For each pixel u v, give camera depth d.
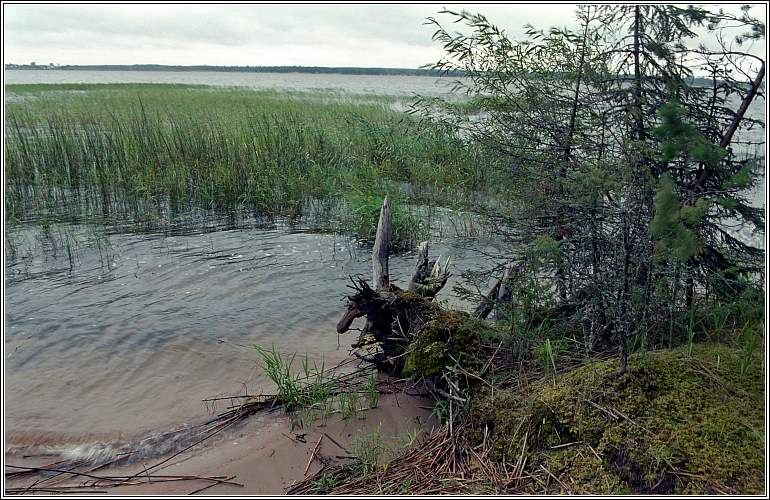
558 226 4.78
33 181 10.34
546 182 4.92
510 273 4.91
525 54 5.11
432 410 4.43
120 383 4.88
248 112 18.02
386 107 23.72
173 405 4.59
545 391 3.88
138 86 43.50
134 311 6.11
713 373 3.83
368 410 4.43
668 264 4.35
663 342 4.56
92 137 13.05
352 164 11.69
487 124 5.41
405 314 4.88
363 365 5.13
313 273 7.19
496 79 5.21
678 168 4.36
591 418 3.58
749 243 6.30
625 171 3.73
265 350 5.43
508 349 4.57
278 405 4.54
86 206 9.71
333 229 8.83
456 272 7.14
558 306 4.84
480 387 4.17
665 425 3.43
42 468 3.88
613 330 4.48
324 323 5.97
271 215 9.41
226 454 3.99
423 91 43.72
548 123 4.92
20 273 7.00
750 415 3.47
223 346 5.48
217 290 6.66
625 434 3.43
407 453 3.87
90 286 6.70
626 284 3.87
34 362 5.15
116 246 8.00
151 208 9.71
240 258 7.64
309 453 3.97
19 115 17.41
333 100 28.41
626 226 3.73
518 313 4.68
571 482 3.34
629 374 3.76
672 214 3.29
